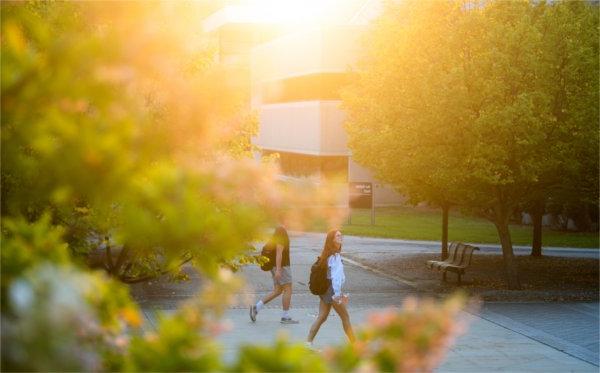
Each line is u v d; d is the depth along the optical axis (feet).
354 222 192.75
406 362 14.15
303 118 233.76
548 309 84.99
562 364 60.18
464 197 98.02
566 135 92.84
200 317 15.52
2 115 14.32
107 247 43.45
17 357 11.19
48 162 14.75
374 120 107.76
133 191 15.47
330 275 59.41
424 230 180.55
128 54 14.24
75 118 14.78
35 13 24.68
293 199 18.03
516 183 95.50
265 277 103.19
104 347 15.47
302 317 77.30
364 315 79.92
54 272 12.14
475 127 88.33
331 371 14.23
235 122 41.06
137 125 15.34
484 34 92.99
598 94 91.50
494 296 92.32
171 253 16.62
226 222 17.17
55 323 11.56
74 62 13.89
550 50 91.76
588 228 197.26
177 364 13.39
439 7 97.09
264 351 12.67
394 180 108.68
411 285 101.45
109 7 18.70
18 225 15.97
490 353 63.21
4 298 12.90
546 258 134.82
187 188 16.02
